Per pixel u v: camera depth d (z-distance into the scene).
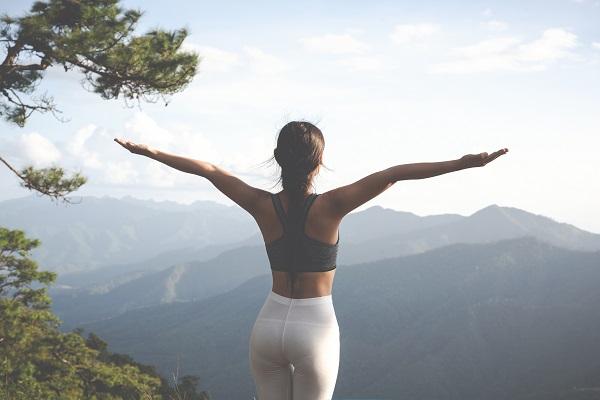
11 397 7.41
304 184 1.98
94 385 16.88
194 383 25.77
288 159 1.97
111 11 8.28
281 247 1.99
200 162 2.10
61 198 9.91
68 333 16.84
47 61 8.63
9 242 14.93
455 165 1.79
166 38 8.52
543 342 184.25
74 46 7.99
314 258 1.97
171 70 8.55
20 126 9.41
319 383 1.98
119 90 8.94
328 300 2.01
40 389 9.91
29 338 15.23
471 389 168.50
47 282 16.17
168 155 2.09
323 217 1.95
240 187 2.07
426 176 1.83
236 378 171.88
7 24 8.09
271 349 2.01
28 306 16.22
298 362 1.98
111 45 8.41
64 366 15.88
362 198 1.89
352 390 179.75
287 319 1.98
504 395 157.25
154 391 16.73
